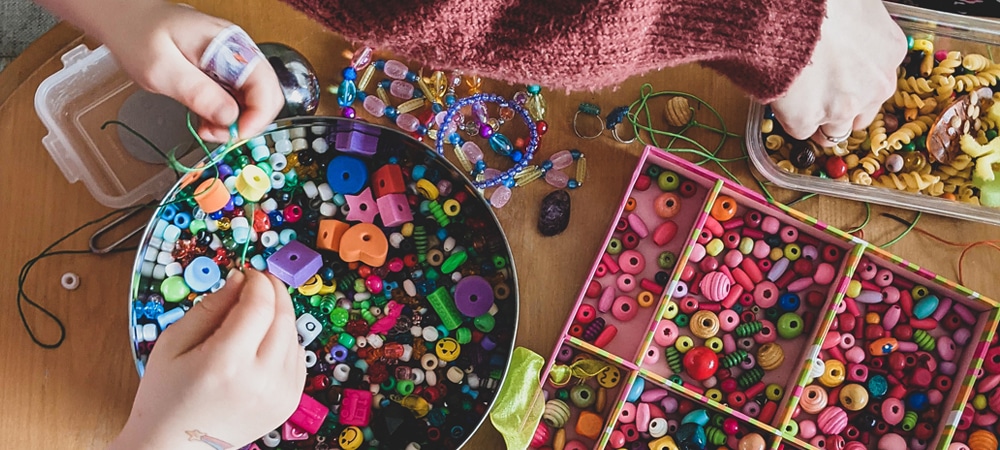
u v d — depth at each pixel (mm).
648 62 441
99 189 544
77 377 535
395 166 567
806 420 590
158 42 449
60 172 548
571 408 579
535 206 579
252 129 488
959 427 589
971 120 604
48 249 542
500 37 417
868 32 501
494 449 555
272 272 554
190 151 554
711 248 595
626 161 586
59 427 530
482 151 586
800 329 591
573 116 586
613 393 580
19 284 537
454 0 399
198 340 460
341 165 568
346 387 563
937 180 602
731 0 425
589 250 578
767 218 596
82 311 540
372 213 570
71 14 462
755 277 602
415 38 415
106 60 550
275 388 460
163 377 449
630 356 584
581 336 581
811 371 577
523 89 584
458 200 570
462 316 568
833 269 594
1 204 542
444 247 573
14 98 550
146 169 556
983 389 584
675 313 595
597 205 582
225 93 466
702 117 590
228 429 458
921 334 596
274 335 465
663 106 590
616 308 584
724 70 477
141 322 541
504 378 526
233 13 567
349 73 569
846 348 599
